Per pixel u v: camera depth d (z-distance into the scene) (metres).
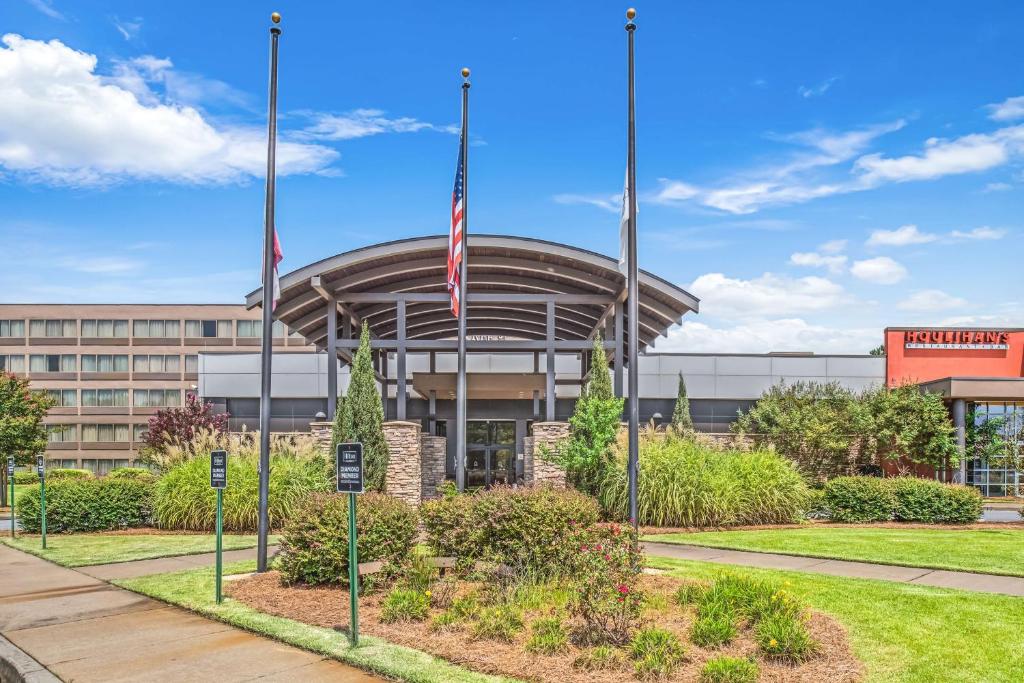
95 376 67.44
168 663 7.87
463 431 18.88
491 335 33.53
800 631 7.56
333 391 24.55
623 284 24.06
